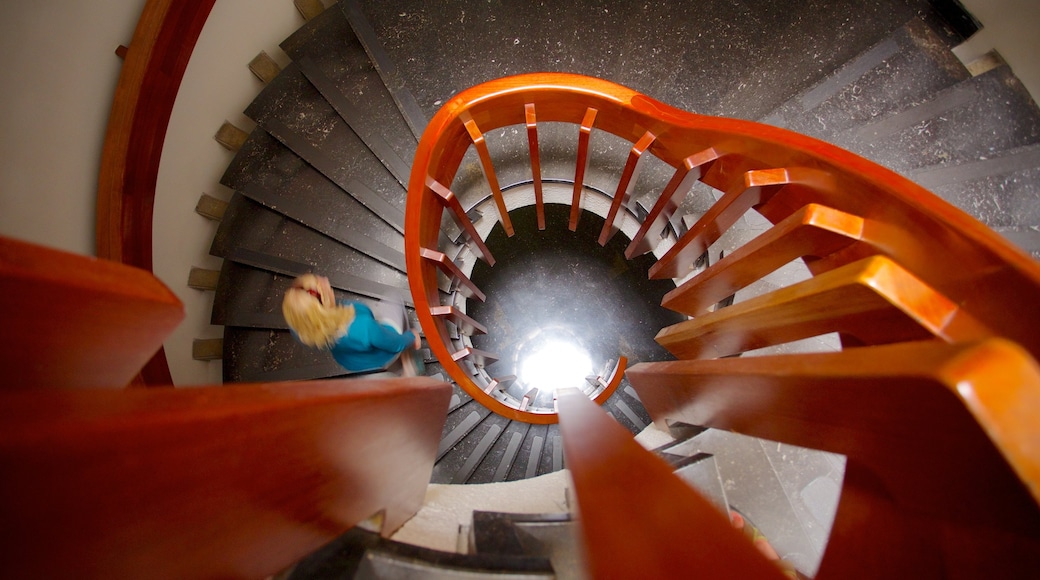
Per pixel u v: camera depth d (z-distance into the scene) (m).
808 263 1.69
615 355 6.60
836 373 0.75
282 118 4.08
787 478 2.30
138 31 3.13
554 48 3.96
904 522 0.90
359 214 4.15
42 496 0.43
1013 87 3.07
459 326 4.53
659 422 2.67
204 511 0.68
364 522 1.46
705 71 3.77
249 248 4.12
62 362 0.69
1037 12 3.07
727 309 1.75
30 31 2.67
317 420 0.84
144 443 0.52
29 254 0.55
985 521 0.69
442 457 5.02
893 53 3.38
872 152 3.27
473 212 4.25
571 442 1.07
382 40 4.02
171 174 3.73
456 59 4.00
